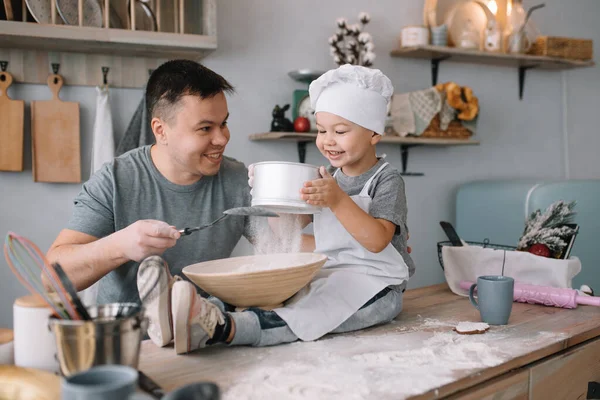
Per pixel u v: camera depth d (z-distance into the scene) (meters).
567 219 1.63
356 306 1.23
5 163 2.11
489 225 2.77
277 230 1.55
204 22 2.17
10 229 2.17
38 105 2.15
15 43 2.01
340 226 1.37
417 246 2.95
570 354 1.18
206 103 1.35
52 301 0.82
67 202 2.24
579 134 3.47
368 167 1.44
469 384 0.94
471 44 2.83
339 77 1.35
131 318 0.79
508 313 1.29
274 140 2.52
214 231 1.55
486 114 3.14
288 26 2.58
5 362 0.91
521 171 3.28
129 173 1.49
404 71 2.85
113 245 1.18
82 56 2.21
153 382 0.85
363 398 0.84
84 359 0.75
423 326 1.28
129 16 2.10
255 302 1.15
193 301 1.00
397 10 2.82
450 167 3.04
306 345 1.12
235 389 0.87
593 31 3.47
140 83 2.29
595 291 2.55
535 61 3.00
